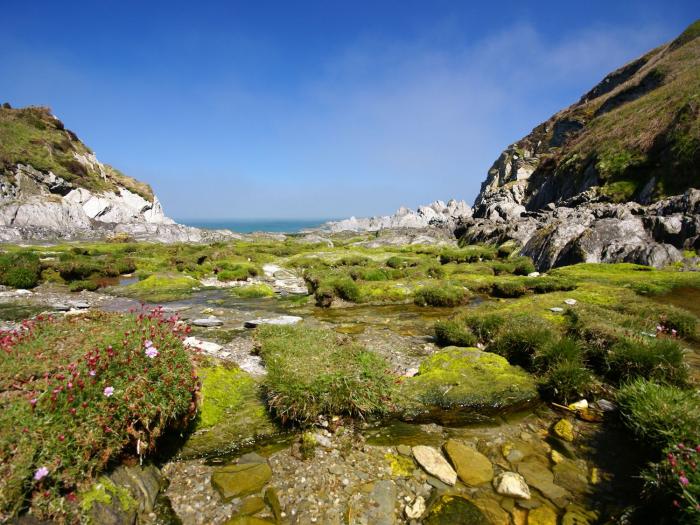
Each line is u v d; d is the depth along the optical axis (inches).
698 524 162.9
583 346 389.7
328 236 4813.0
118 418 201.2
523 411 309.9
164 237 3329.2
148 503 200.1
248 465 239.8
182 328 304.3
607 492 216.7
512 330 421.1
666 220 1122.0
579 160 2449.6
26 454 158.9
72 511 162.1
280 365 309.3
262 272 1315.2
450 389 324.5
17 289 939.3
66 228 3196.4
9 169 3272.6
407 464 245.0
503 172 4881.9
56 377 197.8
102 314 329.7
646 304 574.2
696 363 384.5
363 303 803.4
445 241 2603.3
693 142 1547.7
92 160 4456.2
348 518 199.9
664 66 3009.4
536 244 1406.3
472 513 202.2
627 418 266.4
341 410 289.7
